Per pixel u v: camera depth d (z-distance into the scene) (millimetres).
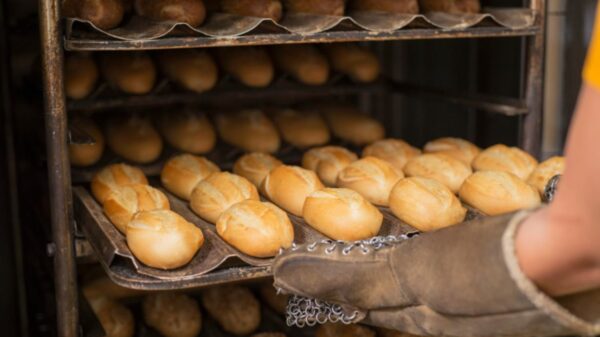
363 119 2008
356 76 1945
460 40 2174
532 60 1694
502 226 811
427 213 1372
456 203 1401
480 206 1452
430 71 2244
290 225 1330
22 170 2115
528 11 1634
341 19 1419
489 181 1464
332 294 1070
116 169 1596
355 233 1330
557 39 1932
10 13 2029
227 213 1336
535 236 744
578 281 753
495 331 862
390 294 986
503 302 809
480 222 852
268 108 2080
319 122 1979
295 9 1613
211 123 1935
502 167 1613
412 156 1748
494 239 809
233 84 1916
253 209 1318
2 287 2229
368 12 1638
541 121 1736
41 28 1299
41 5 1282
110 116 1935
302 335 1767
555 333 827
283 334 1705
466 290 849
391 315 1026
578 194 659
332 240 1347
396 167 1682
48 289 1826
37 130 1885
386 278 989
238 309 1758
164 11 1438
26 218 2068
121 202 1408
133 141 1791
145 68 1740
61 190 1354
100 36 1329
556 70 1947
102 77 1776
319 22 1473
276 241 1269
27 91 1915
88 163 1743
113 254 1233
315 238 1365
